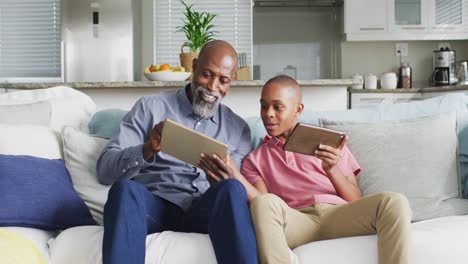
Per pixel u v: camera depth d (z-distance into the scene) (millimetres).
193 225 1784
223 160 1727
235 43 6219
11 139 1966
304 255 1590
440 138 2029
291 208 1752
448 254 1548
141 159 1815
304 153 1844
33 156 1914
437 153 2010
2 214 1728
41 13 6086
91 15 5715
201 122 2078
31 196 1782
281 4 6160
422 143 2021
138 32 6211
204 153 1703
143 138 2029
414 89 5477
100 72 5738
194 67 2084
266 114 1989
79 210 1876
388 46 6172
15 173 1802
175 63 6258
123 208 1499
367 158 2045
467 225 1637
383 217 1547
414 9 5832
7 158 1839
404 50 6160
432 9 5812
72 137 2064
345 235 1708
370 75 5766
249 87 3324
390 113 2252
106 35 5730
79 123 2352
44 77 6109
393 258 1487
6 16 6094
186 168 1993
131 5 5730
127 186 1545
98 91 3414
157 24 6238
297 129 1748
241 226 1520
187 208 1887
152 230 1757
